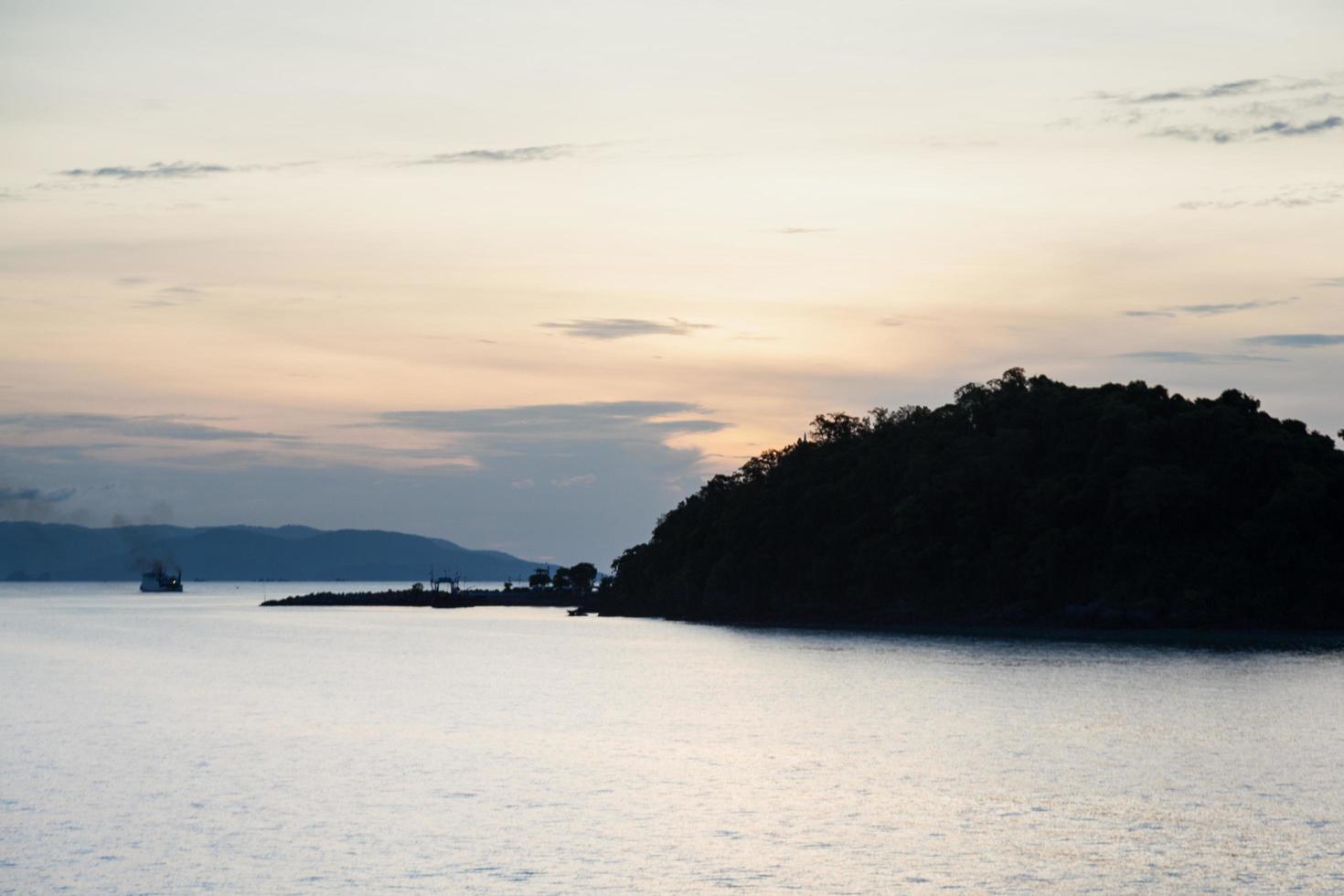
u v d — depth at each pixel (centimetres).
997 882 5475
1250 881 5506
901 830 6316
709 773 7806
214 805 6819
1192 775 7788
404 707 11400
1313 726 9950
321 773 7744
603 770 7919
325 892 5281
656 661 17000
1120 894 5334
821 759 8375
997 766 8100
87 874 5522
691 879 5497
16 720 10394
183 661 17100
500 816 6581
